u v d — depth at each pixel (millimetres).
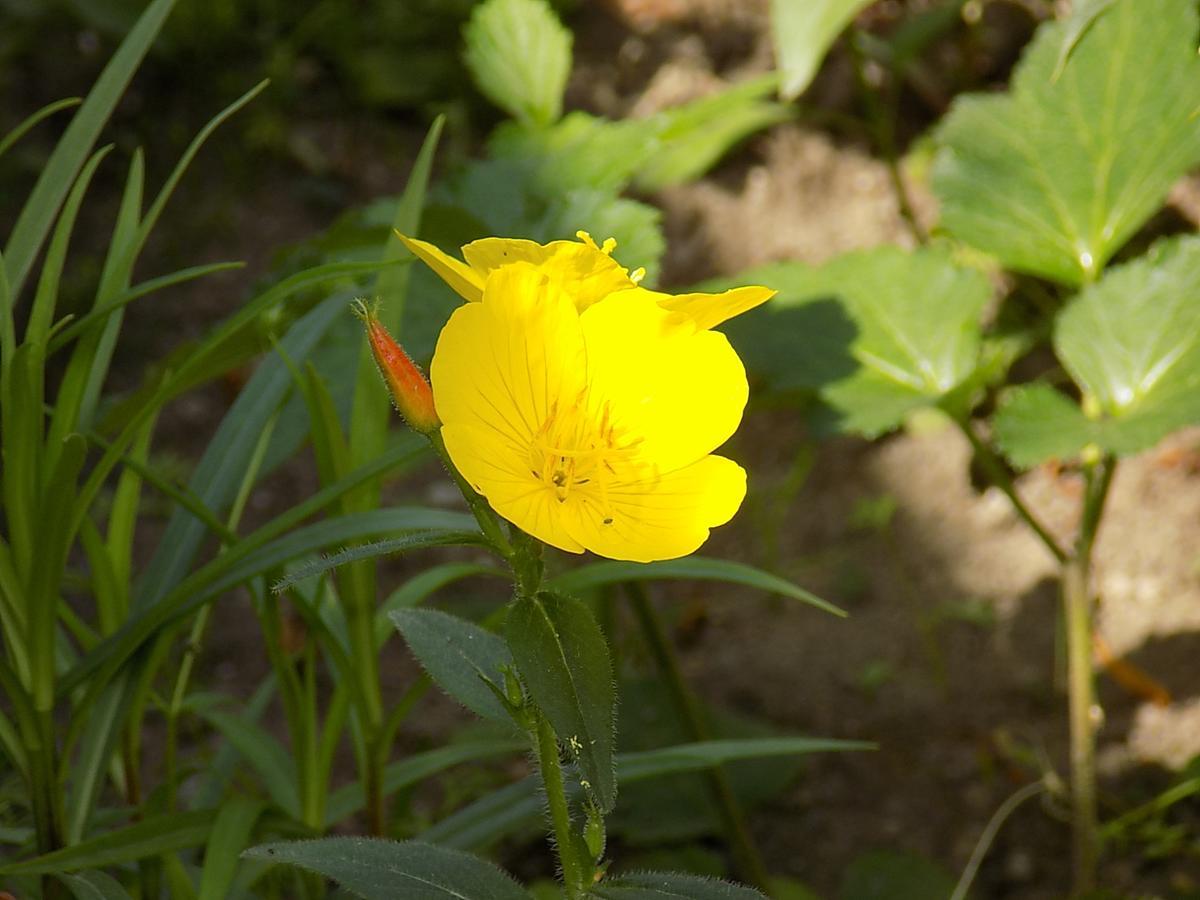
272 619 396
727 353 300
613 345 298
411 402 290
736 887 310
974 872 552
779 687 633
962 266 512
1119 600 630
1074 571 487
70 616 403
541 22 556
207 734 596
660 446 300
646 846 584
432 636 320
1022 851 562
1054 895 545
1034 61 511
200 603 372
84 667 370
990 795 583
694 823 570
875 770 599
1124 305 478
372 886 301
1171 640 607
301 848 304
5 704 581
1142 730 583
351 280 477
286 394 418
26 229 370
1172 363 467
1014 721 604
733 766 588
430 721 624
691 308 296
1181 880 529
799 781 601
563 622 286
